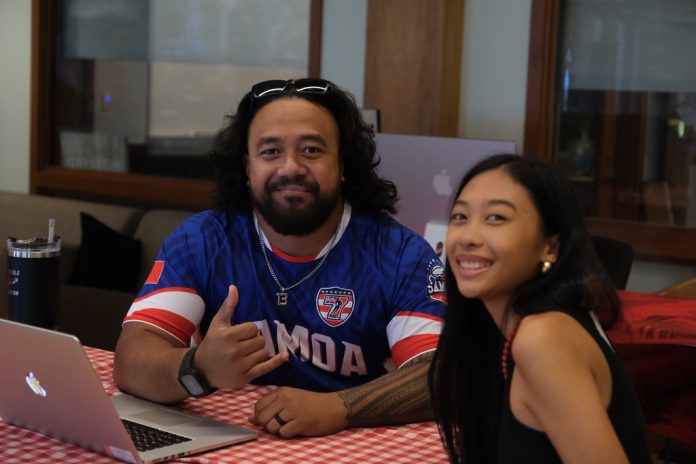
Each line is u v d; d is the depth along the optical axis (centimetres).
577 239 138
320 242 210
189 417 181
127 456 156
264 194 204
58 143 584
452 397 152
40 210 483
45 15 573
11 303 222
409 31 432
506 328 138
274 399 178
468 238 139
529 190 139
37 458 159
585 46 421
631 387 138
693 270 403
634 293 308
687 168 404
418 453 167
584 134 424
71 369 153
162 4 541
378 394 182
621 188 419
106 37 562
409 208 354
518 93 428
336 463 161
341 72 475
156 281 211
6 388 171
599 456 124
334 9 475
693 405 285
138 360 192
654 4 405
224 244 215
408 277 208
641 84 411
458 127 443
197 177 534
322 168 204
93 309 381
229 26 518
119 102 560
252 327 178
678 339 252
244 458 161
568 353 129
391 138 355
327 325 210
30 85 580
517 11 425
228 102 523
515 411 134
